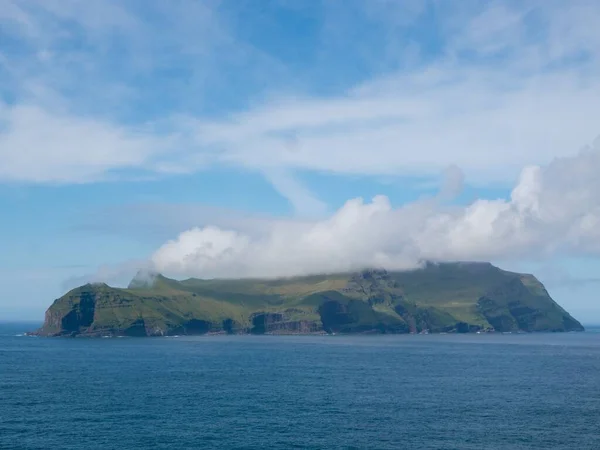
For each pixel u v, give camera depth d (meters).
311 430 107.44
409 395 149.88
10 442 98.56
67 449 94.56
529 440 100.44
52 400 139.88
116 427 109.44
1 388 162.12
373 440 100.38
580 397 146.50
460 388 163.88
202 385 170.00
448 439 101.00
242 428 108.94
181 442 98.94
